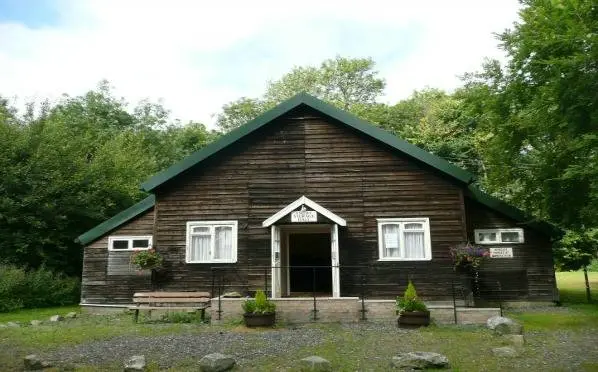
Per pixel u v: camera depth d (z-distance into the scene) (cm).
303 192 1573
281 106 1598
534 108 1440
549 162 1617
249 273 1539
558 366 816
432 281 1481
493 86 1762
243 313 1264
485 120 1828
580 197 1596
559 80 1253
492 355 891
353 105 4341
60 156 2292
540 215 1677
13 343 1048
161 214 1605
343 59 4719
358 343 998
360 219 1540
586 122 1266
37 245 2103
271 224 1497
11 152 2111
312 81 4659
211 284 1546
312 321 1262
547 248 1669
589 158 1370
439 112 3294
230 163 1617
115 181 2500
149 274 1756
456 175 1489
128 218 1786
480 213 1712
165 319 1370
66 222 2205
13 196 2070
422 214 1525
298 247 2177
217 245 1578
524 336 1066
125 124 3809
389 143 1534
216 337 1086
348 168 1576
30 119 2381
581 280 2848
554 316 1353
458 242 1495
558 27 1305
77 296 2052
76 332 1175
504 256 1678
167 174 1584
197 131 4269
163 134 4150
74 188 2303
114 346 1004
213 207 1593
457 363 838
